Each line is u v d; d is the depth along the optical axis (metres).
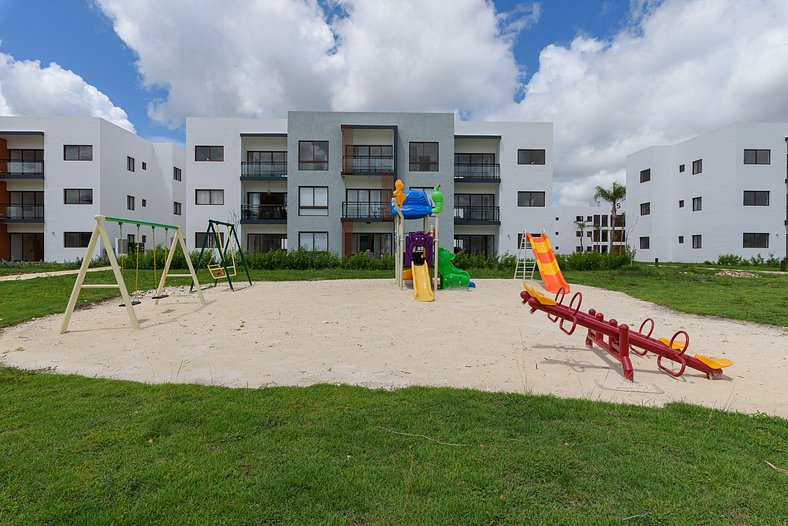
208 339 5.93
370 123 26.03
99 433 2.80
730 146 30.17
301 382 4.02
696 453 2.58
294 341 5.82
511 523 1.95
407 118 26.09
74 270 20.02
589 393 3.79
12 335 6.20
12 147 27.08
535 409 3.27
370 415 3.13
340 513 2.02
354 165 26.41
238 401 3.41
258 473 2.34
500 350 5.39
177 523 1.94
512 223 27.77
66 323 6.41
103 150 26.84
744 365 4.79
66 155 26.42
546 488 2.22
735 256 29.45
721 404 3.55
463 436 2.79
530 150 27.81
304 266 22.47
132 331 6.48
